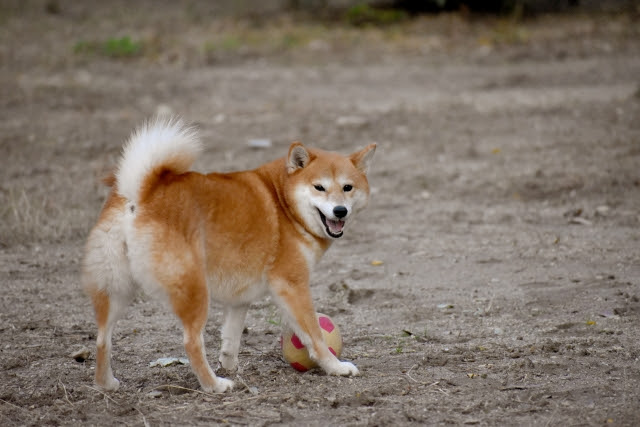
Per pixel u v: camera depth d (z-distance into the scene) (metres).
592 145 18.38
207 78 27.56
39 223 13.19
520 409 6.86
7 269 11.48
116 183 7.24
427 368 7.97
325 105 23.66
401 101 24.09
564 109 21.98
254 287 7.64
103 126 20.91
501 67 28.47
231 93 25.34
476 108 22.75
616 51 30.05
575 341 8.59
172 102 24.03
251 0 41.66
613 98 22.91
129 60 30.02
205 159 17.88
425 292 10.65
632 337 8.73
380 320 9.67
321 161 7.99
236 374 7.89
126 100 24.09
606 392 7.15
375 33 34.00
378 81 27.03
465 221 14.02
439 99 24.14
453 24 34.97
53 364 8.20
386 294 10.61
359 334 9.18
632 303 9.84
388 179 16.84
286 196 7.77
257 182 7.75
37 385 7.63
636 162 16.84
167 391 7.46
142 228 6.90
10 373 7.95
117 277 7.02
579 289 10.47
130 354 8.57
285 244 7.66
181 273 6.95
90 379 7.76
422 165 17.72
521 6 35.75
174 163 7.14
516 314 9.67
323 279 11.33
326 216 7.73
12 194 14.02
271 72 28.55
